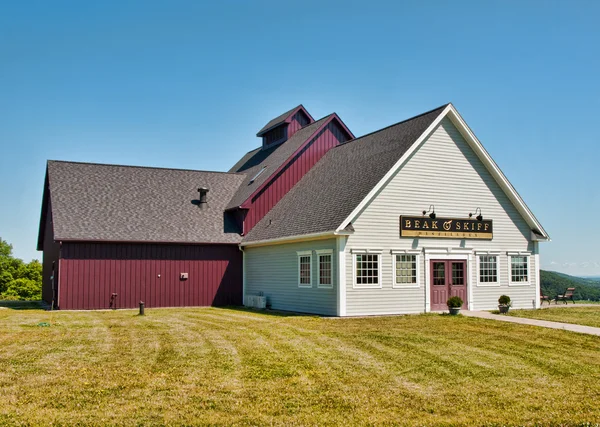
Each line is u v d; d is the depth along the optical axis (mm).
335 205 24891
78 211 29406
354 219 23375
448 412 10414
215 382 12016
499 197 27016
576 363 14414
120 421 9602
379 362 14109
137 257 29000
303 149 32625
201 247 30500
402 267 24344
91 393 11086
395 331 18656
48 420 9562
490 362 14336
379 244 23828
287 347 15711
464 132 25953
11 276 64875
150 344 15977
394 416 10125
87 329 18875
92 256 28094
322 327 19500
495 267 26703
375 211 23859
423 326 19859
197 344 16031
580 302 34156
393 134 27516
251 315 23922
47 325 19828
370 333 18188
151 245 29344
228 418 9844
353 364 13844
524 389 11984
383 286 23812
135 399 10781
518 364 14188
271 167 33281
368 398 11117
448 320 21469
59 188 30656
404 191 24578
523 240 27547
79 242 27797
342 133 34188
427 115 26312
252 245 30297
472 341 17047
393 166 24094
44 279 38594
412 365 13859
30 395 10883
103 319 22078
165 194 33125
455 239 25656
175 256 29891
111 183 32500
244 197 32031
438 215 25297
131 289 28734
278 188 31984
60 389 11297
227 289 30969
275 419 9844
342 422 9758
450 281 25438
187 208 32500
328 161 31344
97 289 28047
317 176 30438
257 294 29844
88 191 31219
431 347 16047
